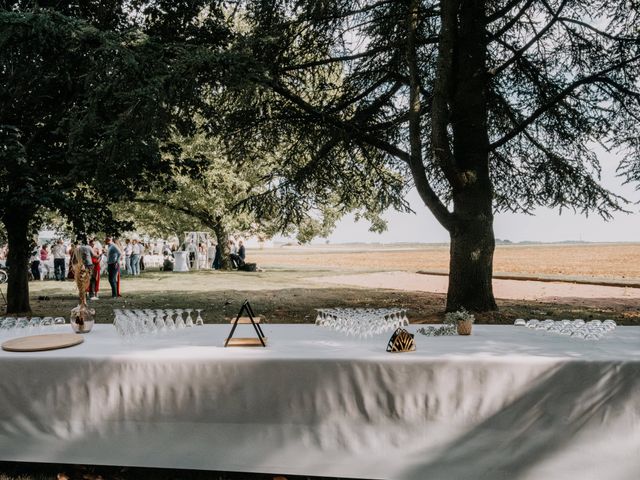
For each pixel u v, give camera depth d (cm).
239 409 286
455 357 276
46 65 883
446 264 4206
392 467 276
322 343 322
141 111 740
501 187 1166
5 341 331
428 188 923
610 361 266
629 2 921
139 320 324
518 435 270
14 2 982
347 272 2977
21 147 843
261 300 1418
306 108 996
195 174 1180
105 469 334
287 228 1167
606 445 265
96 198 1109
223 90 848
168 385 288
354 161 1159
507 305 1210
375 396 279
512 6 962
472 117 984
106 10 1030
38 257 2573
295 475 311
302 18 934
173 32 1038
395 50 1003
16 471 332
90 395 291
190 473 328
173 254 3117
